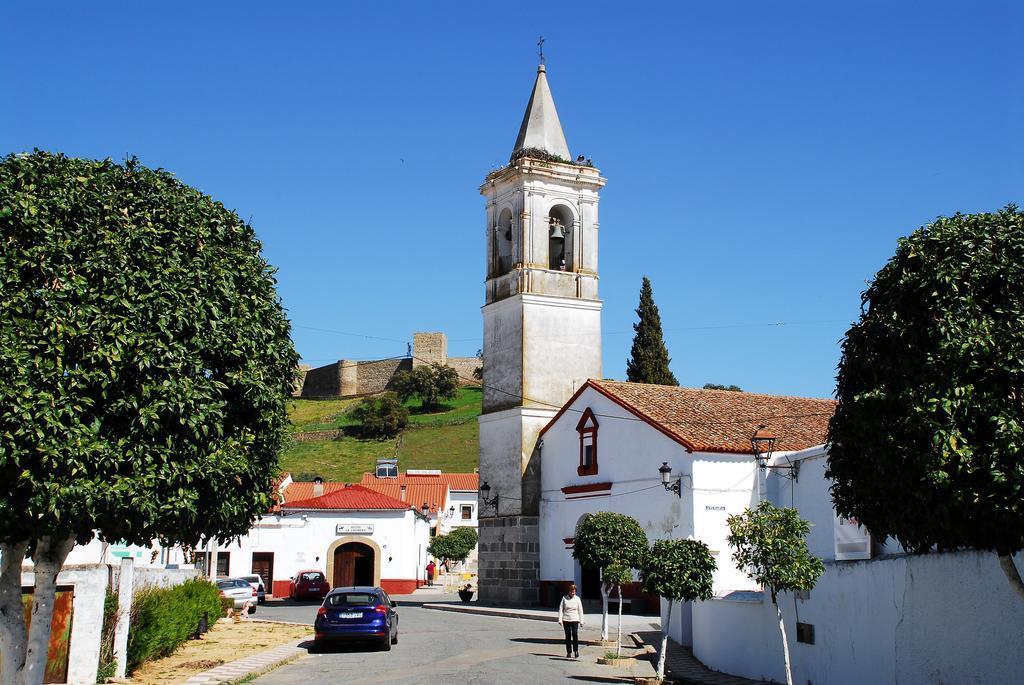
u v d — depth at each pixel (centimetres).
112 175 1415
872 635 1639
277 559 5294
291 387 1603
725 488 3312
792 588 1756
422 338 12294
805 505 2678
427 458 9600
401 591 5362
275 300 1559
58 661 1828
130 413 1308
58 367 1250
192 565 4353
